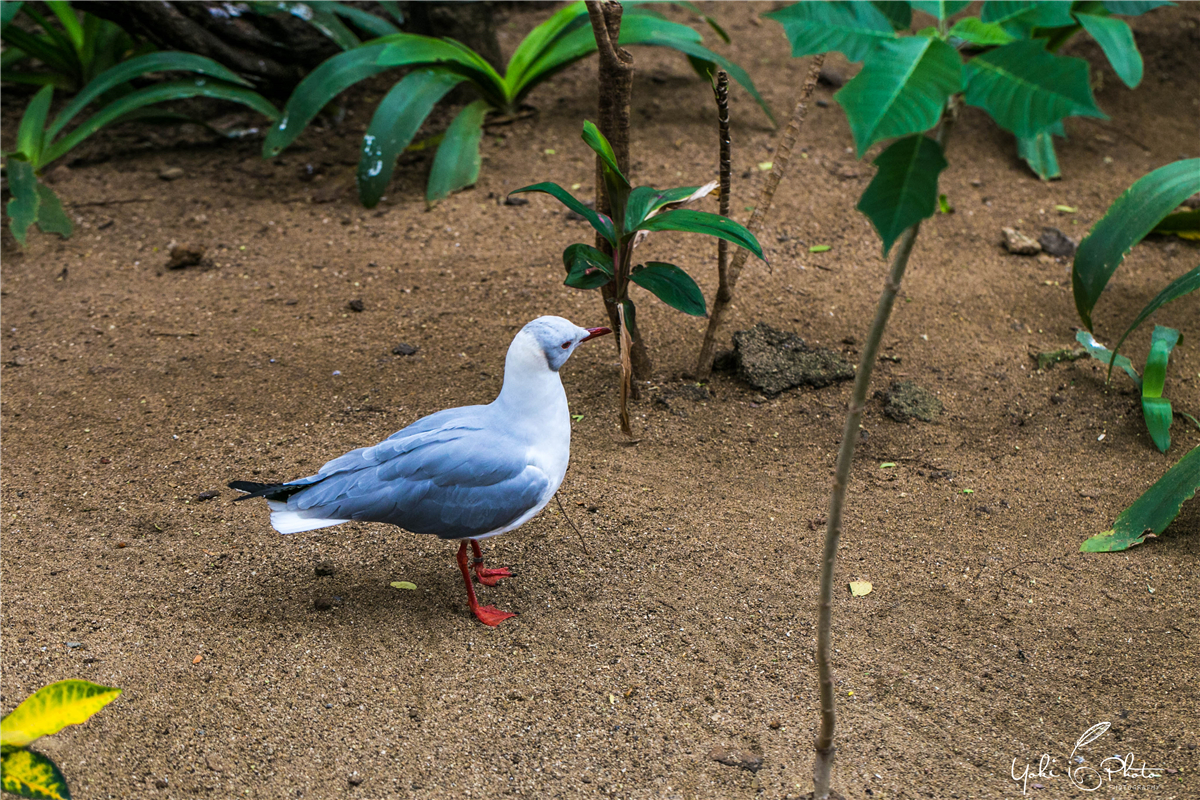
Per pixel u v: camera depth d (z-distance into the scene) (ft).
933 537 13.41
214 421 15.55
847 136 23.63
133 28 23.16
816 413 15.90
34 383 16.46
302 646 11.28
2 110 25.55
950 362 16.98
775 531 13.41
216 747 9.96
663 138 23.39
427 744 10.08
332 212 21.74
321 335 17.72
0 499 13.74
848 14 5.76
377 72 21.52
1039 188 22.17
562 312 18.15
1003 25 6.05
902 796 9.56
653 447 15.06
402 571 12.60
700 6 28.99
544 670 11.07
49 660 10.90
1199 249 20.10
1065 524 13.66
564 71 26.61
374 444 14.88
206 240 20.83
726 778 9.76
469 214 21.34
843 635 11.72
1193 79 25.49
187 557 12.71
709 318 16.11
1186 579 12.57
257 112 25.63
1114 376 16.53
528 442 11.19
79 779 9.53
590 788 9.64
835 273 19.35
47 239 20.81
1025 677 11.15
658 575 12.55
